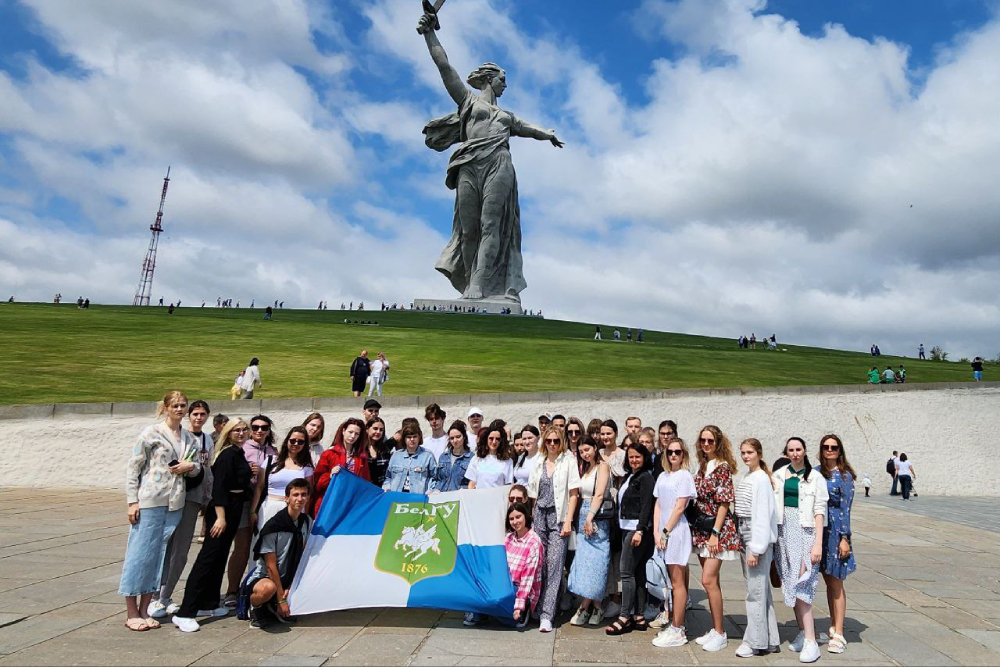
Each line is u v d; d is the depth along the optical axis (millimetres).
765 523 5496
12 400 17203
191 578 5922
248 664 4980
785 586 5730
